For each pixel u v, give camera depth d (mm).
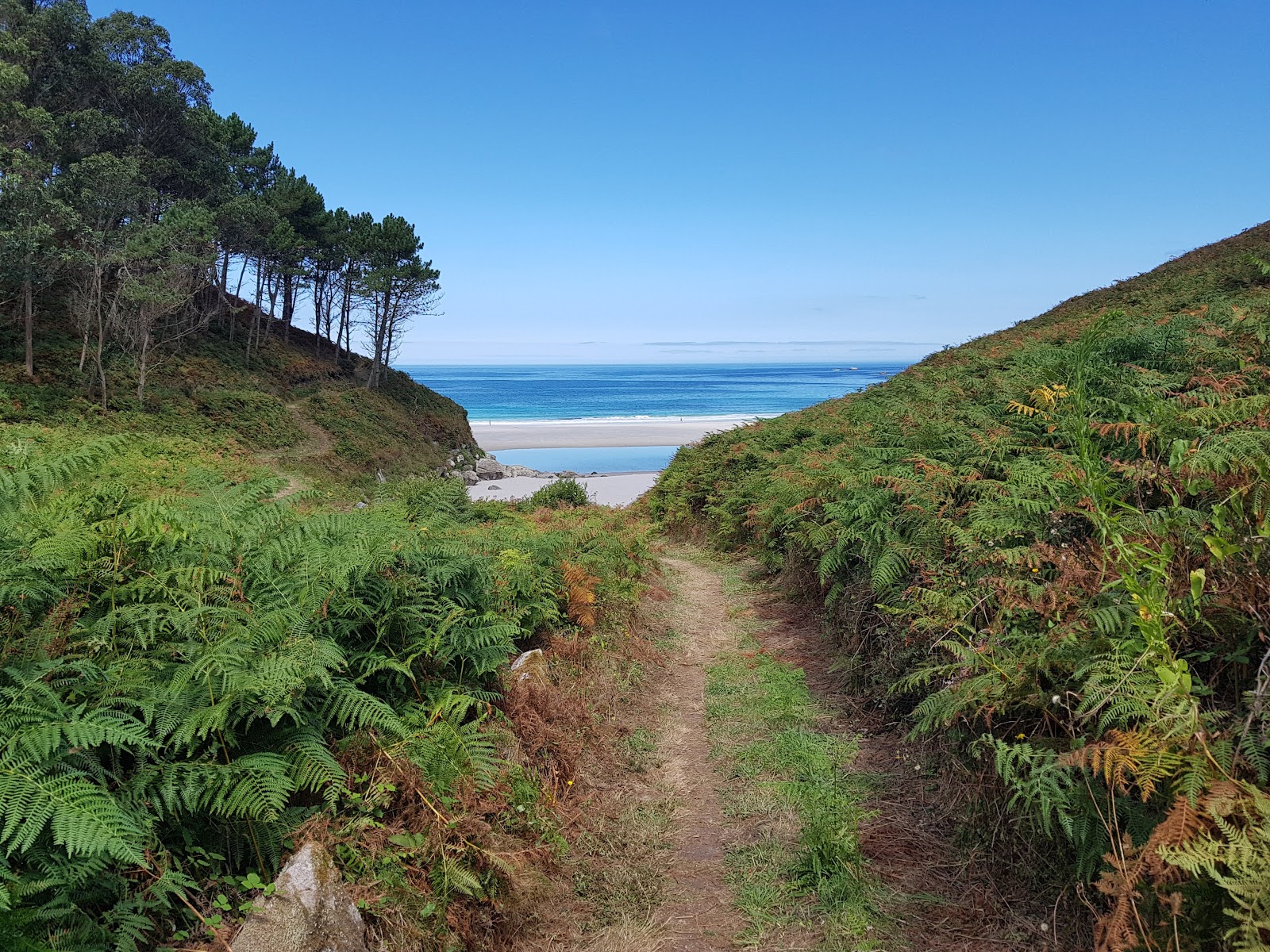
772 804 3936
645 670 6070
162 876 2283
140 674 2746
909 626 4387
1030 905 2797
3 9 39906
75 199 36031
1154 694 2490
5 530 3041
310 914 2344
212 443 31109
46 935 1964
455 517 9156
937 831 3434
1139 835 2412
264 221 49500
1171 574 3023
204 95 49438
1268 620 2691
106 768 2543
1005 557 3885
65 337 37812
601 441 67500
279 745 2846
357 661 3576
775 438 13234
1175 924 1983
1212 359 5746
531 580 5566
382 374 61000
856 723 4754
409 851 2805
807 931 2955
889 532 5344
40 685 2414
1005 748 2859
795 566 7863
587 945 2986
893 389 12812
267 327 55156
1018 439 5590
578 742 4449
